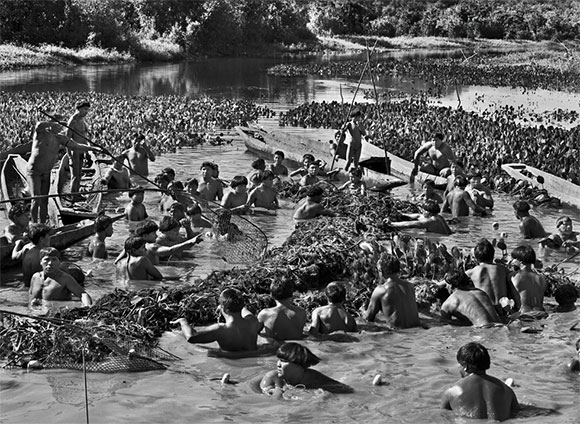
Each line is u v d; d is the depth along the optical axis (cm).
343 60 8388
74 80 5700
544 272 1364
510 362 1013
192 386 936
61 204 1802
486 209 1970
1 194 1875
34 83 5384
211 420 845
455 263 1374
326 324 1114
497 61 7825
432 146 2344
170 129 3058
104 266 1452
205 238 1633
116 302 1166
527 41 11294
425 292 1258
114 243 1612
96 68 6862
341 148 2598
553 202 2061
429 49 10212
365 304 1227
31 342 1023
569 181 2216
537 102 4691
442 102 4628
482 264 1242
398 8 12125
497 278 1225
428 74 6391
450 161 2342
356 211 1803
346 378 957
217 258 1506
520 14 11731
